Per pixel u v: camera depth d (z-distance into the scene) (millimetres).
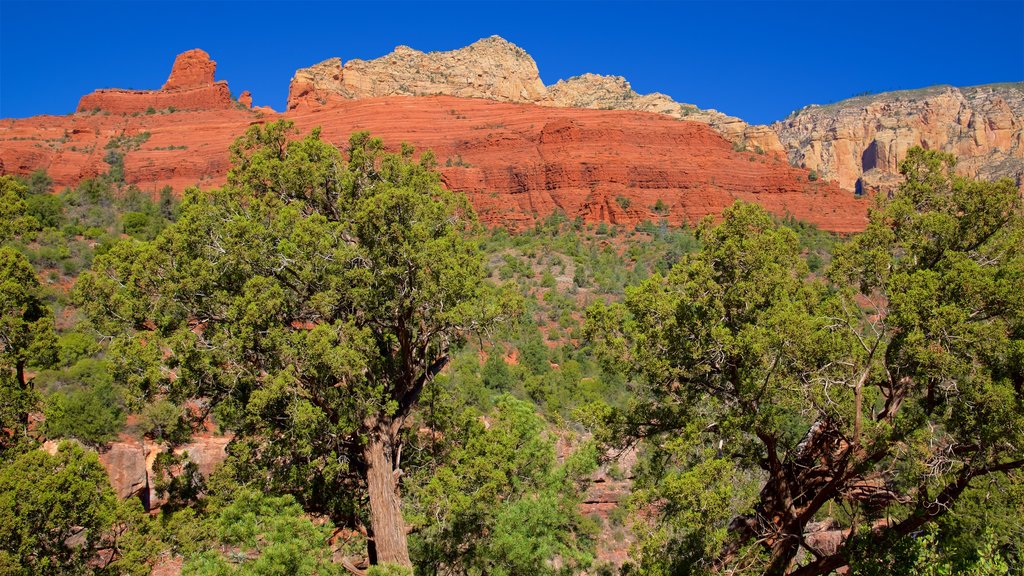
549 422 31719
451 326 18984
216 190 19062
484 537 19406
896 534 16109
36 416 24156
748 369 16547
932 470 14859
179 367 18141
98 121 165500
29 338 21250
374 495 18047
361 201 18812
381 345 20250
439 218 19656
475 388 36531
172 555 18016
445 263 18062
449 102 179500
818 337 15969
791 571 19672
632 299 17562
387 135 153375
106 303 17703
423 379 20469
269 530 15992
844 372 16344
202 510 19375
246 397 18672
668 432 19094
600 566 22625
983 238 17141
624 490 30750
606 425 18938
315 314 18938
